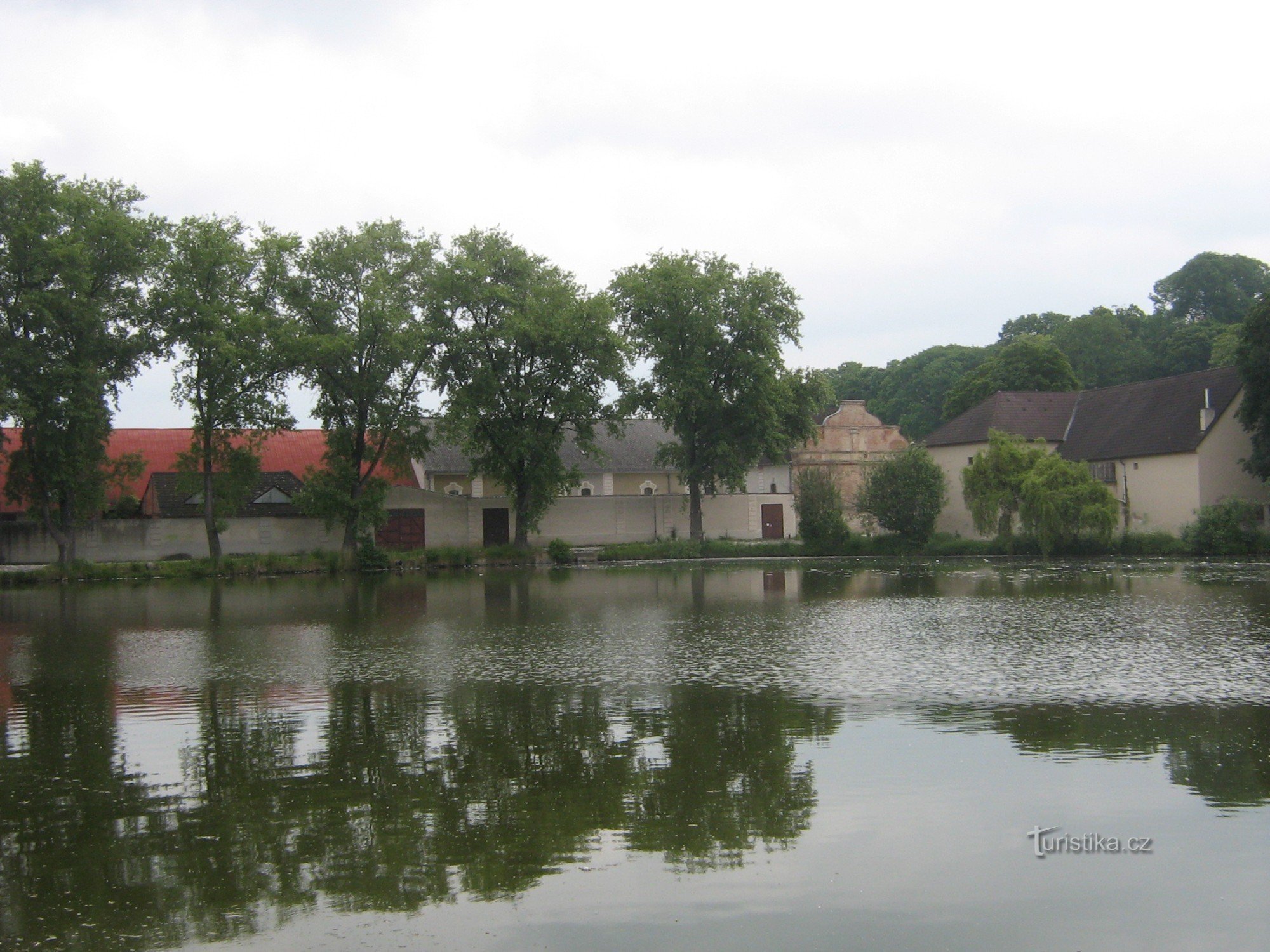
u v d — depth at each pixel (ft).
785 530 218.38
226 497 159.22
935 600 97.14
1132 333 327.67
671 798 35.60
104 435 151.12
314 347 146.30
